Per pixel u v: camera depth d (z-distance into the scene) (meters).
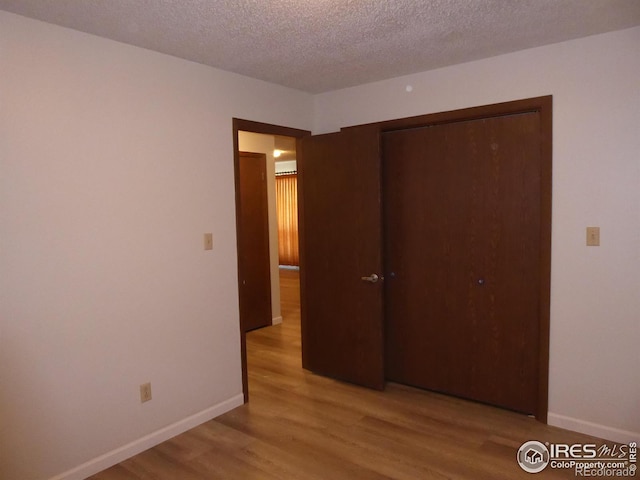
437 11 2.14
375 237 3.30
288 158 9.11
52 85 2.19
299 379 3.67
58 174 2.22
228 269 3.09
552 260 2.71
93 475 2.39
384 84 3.34
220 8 2.05
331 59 2.83
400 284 3.44
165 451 2.61
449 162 3.12
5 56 2.04
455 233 3.14
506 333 2.98
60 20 2.15
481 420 2.89
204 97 2.90
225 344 3.09
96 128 2.36
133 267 2.55
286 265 10.27
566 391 2.72
